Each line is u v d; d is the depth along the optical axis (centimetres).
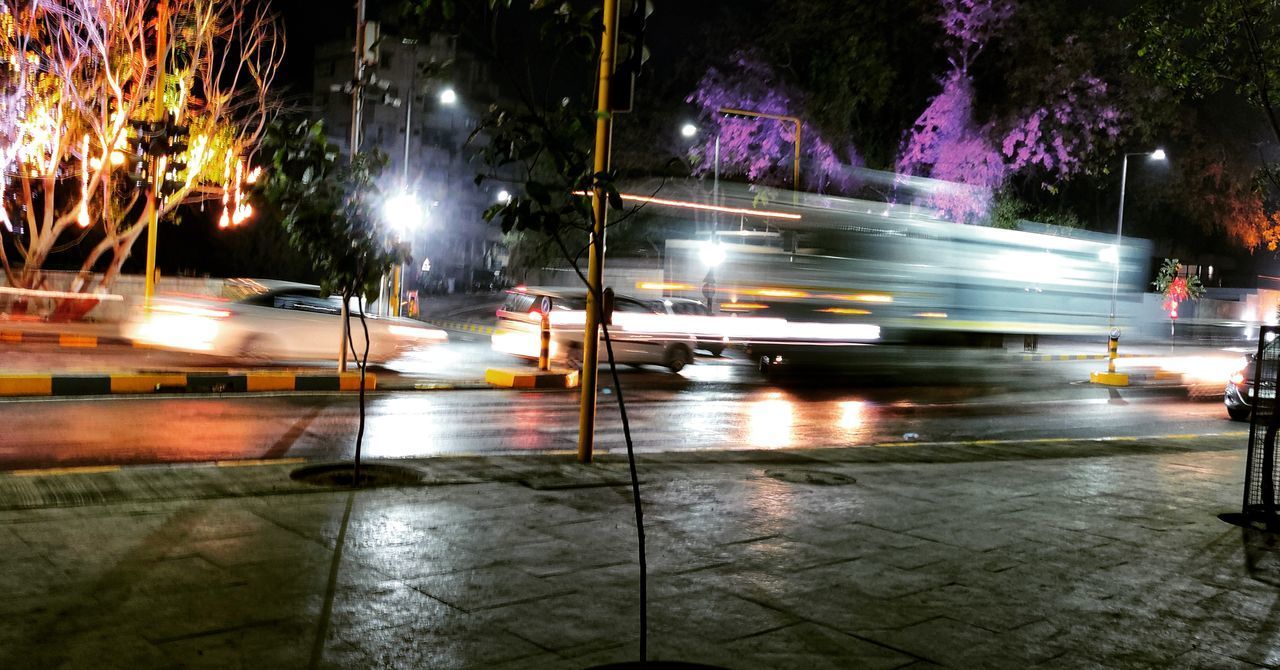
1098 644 509
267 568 567
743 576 601
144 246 4409
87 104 2572
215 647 446
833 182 3816
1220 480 1044
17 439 1030
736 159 3891
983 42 3534
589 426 985
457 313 4734
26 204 2627
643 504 793
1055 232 3900
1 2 2391
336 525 673
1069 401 2025
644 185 2831
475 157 434
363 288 802
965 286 2270
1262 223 4644
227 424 1190
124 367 1708
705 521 743
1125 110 3547
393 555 607
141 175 2130
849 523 761
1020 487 953
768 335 2103
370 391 1605
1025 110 3597
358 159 809
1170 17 1286
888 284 2134
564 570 596
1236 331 5534
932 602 566
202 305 1783
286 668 426
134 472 814
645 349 2167
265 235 4575
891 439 1401
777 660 463
